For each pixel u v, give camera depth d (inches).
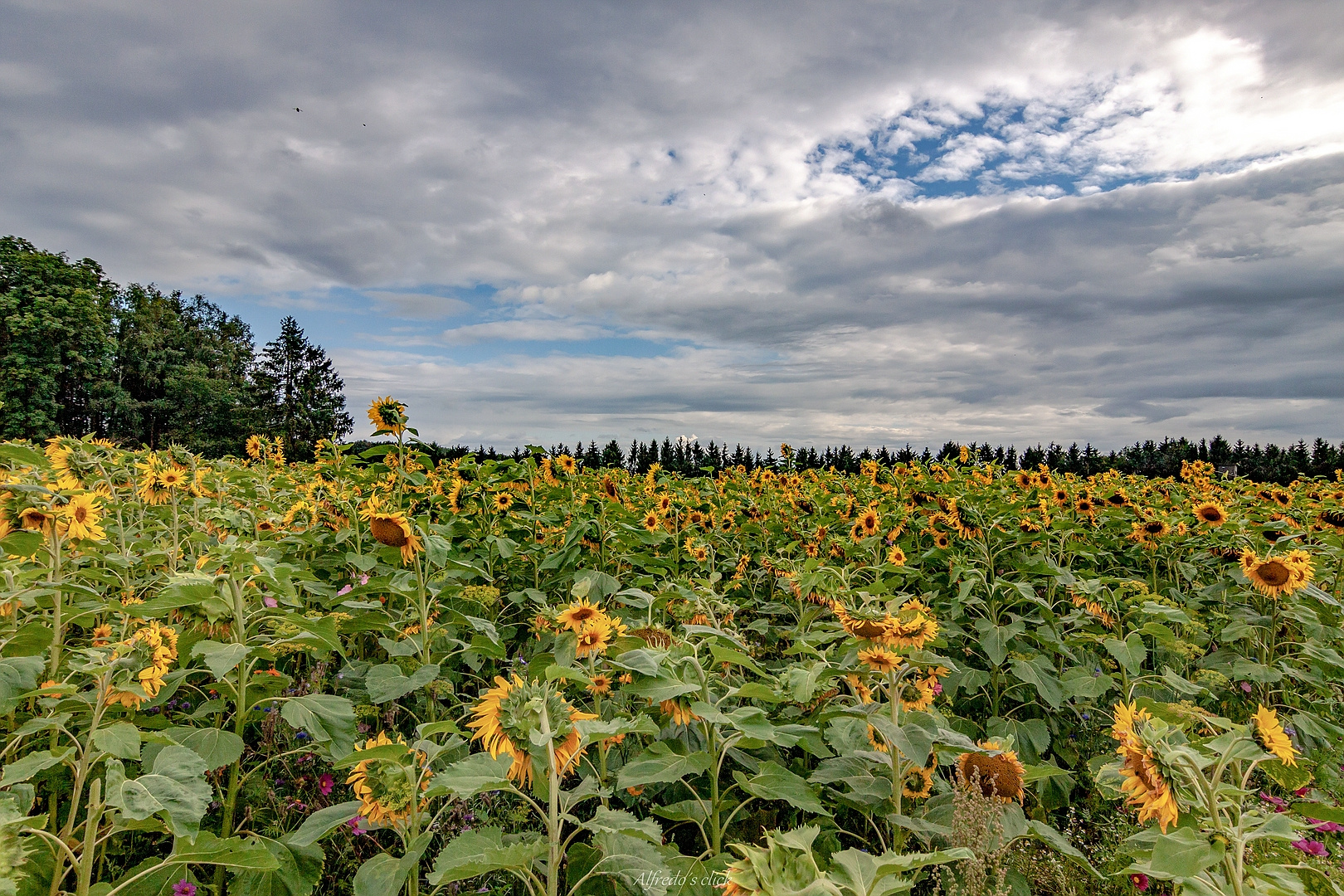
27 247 2010.3
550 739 94.4
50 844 89.4
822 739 147.3
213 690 142.0
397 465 224.4
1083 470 1097.4
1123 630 205.6
